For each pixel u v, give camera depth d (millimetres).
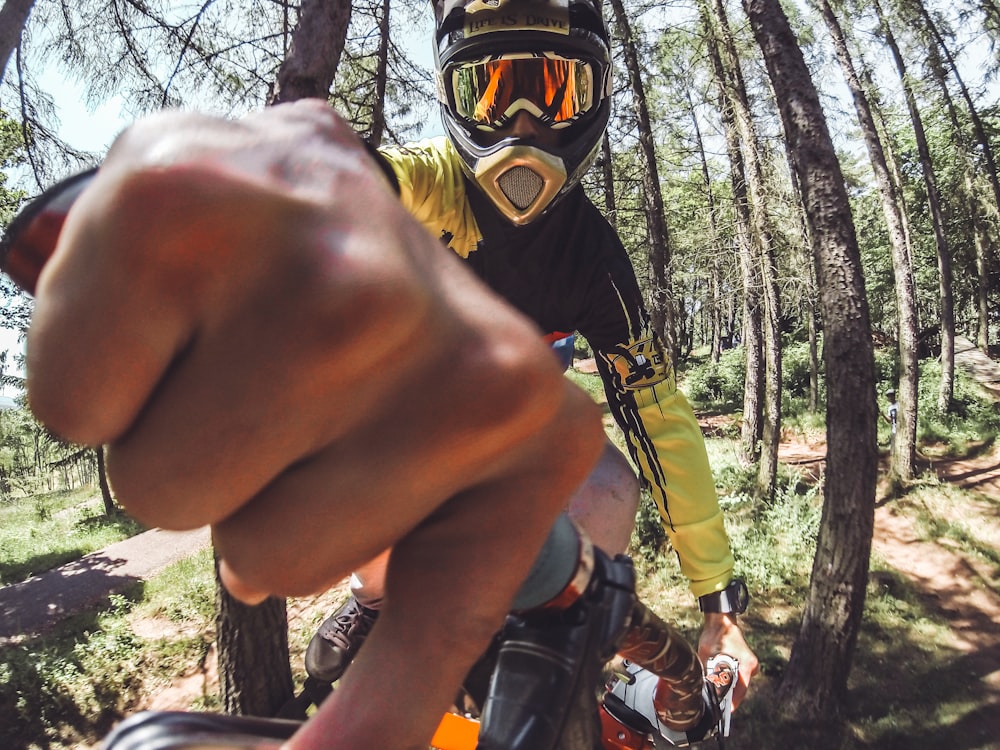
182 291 479
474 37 1218
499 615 591
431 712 572
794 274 16125
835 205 8125
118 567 14750
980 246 27328
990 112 27984
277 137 543
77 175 587
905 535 14148
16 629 11797
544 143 1276
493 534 583
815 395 23219
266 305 488
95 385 477
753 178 14664
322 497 524
